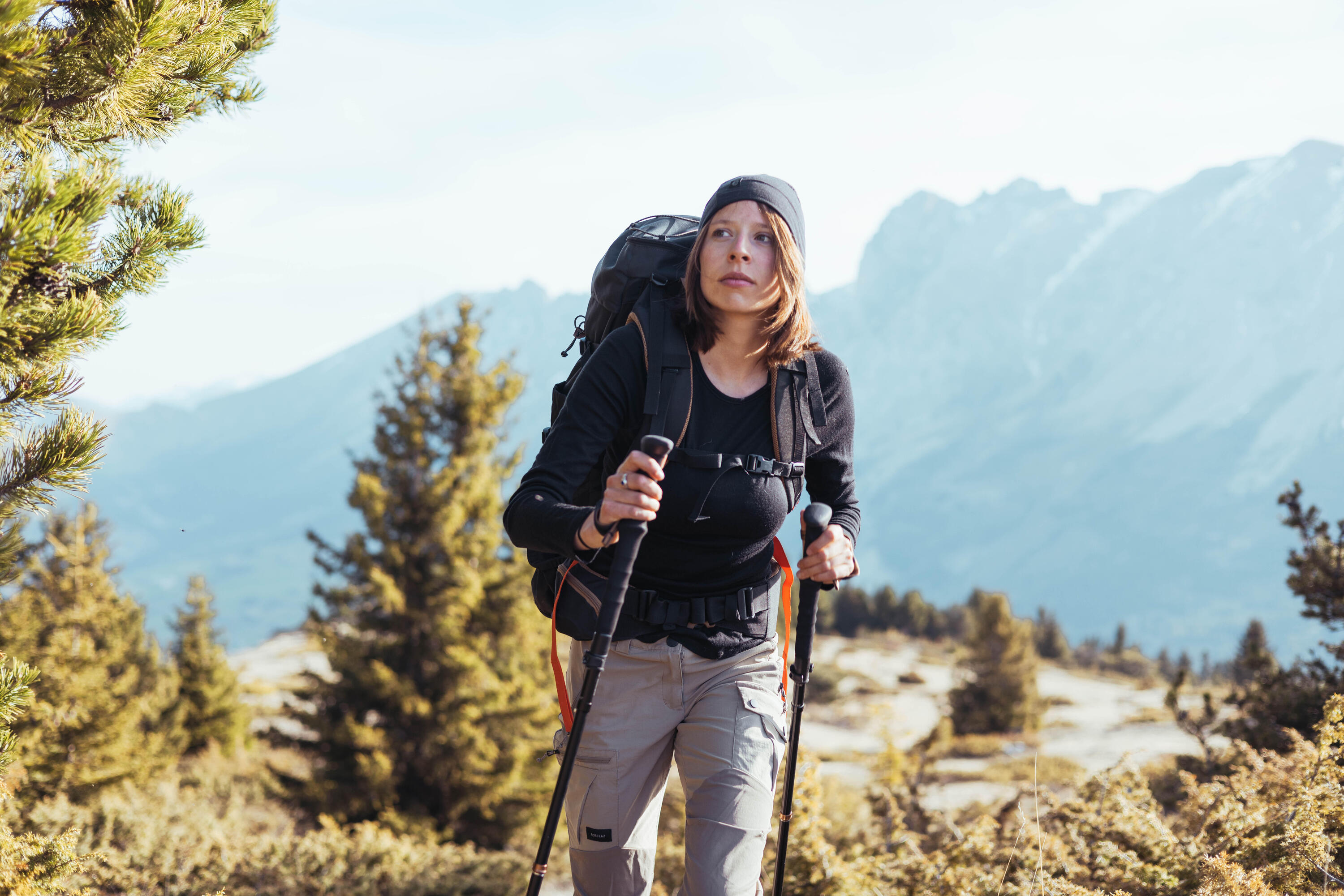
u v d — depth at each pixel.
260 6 3.25
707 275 2.17
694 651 2.23
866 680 45.03
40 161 2.23
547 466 2.18
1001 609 30.42
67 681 12.87
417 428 15.48
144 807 10.72
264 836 9.09
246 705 23.64
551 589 2.39
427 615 15.20
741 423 2.24
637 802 2.28
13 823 7.25
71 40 2.55
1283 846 2.85
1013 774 18.36
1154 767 7.91
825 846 4.89
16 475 2.50
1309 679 6.41
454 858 10.51
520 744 15.40
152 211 2.72
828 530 2.16
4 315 2.21
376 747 14.80
